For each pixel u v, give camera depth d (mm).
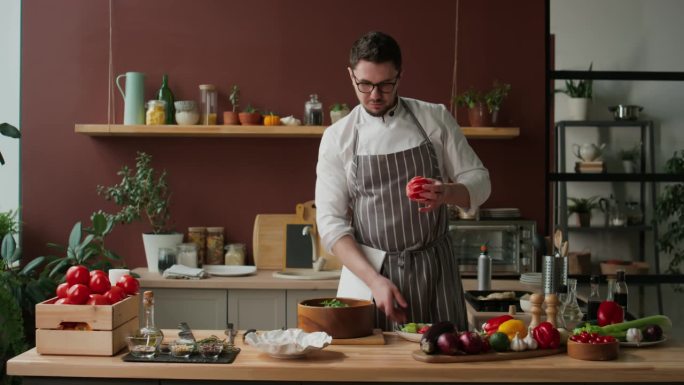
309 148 4727
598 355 2129
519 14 4699
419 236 2732
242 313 4215
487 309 3363
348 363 2082
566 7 4762
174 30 4703
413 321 2680
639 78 4793
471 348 2115
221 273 4359
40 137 4707
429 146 2777
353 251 2652
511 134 4469
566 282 2787
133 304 2350
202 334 2504
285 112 4711
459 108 4695
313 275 4344
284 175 4727
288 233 4668
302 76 4703
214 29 4699
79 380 2090
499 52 4695
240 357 2160
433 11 4688
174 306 4203
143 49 4707
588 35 4777
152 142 4715
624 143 4805
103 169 4711
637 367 2057
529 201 4707
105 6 4707
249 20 4703
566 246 2783
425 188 2420
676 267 4781
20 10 4742
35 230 4707
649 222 4789
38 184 4707
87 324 2189
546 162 4758
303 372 2045
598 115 4805
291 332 2236
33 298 3953
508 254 4402
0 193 4762
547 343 2209
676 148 4797
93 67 4711
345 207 2846
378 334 2418
